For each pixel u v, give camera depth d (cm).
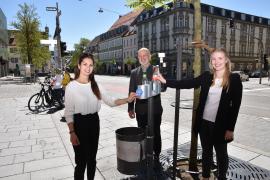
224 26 5044
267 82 3122
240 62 5481
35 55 3212
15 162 437
